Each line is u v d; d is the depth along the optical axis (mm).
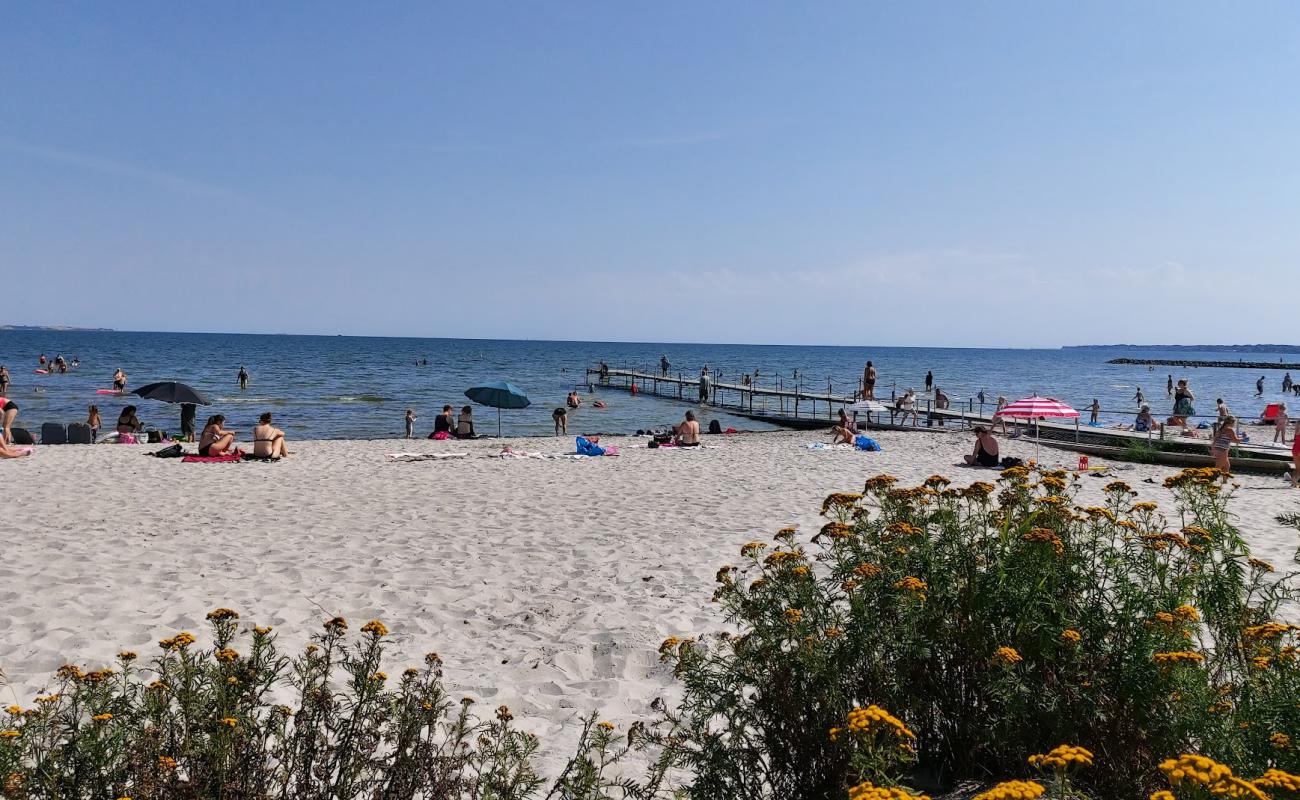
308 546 9062
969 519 3477
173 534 9594
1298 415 40406
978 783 3055
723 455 19422
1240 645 3166
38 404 37625
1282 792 1982
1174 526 9375
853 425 26500
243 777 2684
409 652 5781
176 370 68125
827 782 2865
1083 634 3023
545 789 3723
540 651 5840
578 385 60062
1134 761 2803
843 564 3285
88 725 2754
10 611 6383
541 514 11188
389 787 2859
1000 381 77062
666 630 6219
